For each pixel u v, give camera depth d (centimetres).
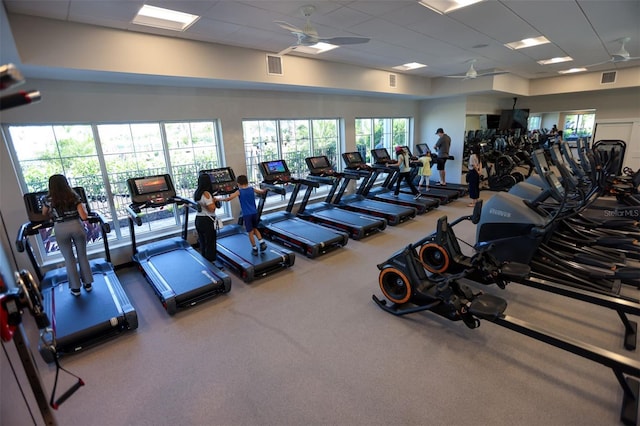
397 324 301
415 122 1001
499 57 639
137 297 374
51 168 412
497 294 343
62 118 398
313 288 378
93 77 393
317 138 752
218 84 505
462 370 239
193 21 365
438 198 761
